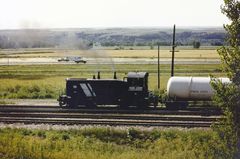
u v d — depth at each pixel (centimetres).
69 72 9781
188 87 4288
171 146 3061
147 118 3809
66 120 3731
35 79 8088
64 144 3095
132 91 4412
